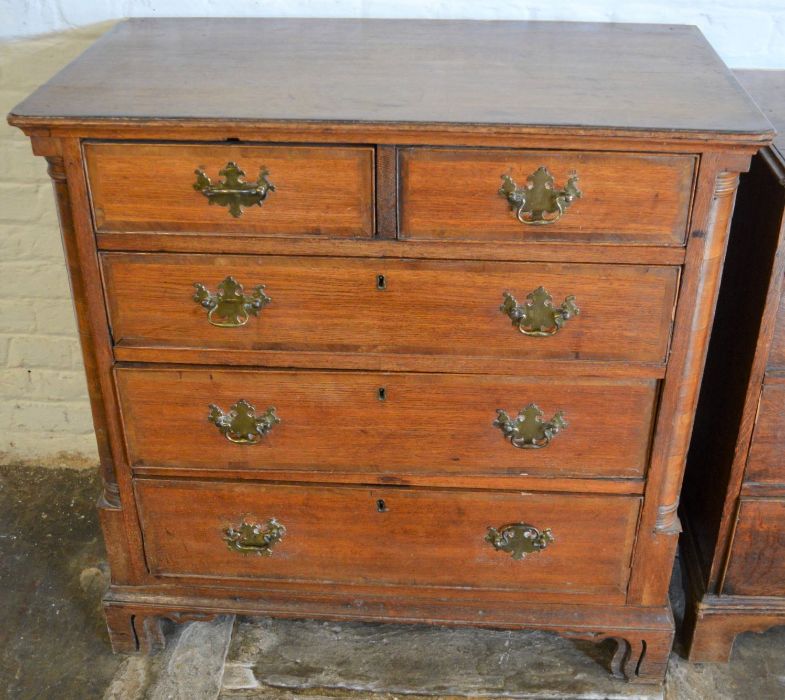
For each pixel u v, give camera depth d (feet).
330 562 6.35
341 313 5.45
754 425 5.85
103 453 6.12
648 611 6.35
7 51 7.00
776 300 5.44
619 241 5.15
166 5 6.90
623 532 6.08
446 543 6.22
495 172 4.99
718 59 5.93
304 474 6.01
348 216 5.16
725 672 6.70
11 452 8.61
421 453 5.90
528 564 6.25
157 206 5.20
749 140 4.77
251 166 5.05
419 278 5.31
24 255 7.65
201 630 6.97
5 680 6.67
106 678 6.68
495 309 5.39
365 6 6.88
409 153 4.97
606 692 6.57
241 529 6.22
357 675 6.68
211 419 5.84
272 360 5.62
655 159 4.92
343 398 5.73
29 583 7.43
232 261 5.33
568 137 4.83
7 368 8.16
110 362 5.70
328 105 5.05
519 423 5.73
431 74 5.58
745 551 6.28
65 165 5.10
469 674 6.69
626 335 5.43
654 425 5.71
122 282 5.43
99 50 6.01
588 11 6.86
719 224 5.14
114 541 6.35
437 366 5.58
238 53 5.98
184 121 4.87
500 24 6.69
